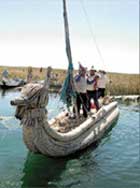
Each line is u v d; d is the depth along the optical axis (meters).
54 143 10.51
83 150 12.73
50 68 9.75
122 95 35.94
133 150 13.39
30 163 10.88
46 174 10.02
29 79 10.07
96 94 15.76
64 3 12.58
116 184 9.60
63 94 13.50
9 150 12.23
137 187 9.41
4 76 40.16
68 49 12.98
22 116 9.69
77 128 12.43
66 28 12.79
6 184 9.11
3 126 16.30
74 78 14.11
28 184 9.20
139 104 30.34
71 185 9.34
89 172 10.47
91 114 15.03
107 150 13.24
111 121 17.30
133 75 54.50
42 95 9.62
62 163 11.16
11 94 33.66
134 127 18.50
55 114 21.47
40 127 9.82
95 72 16.00
